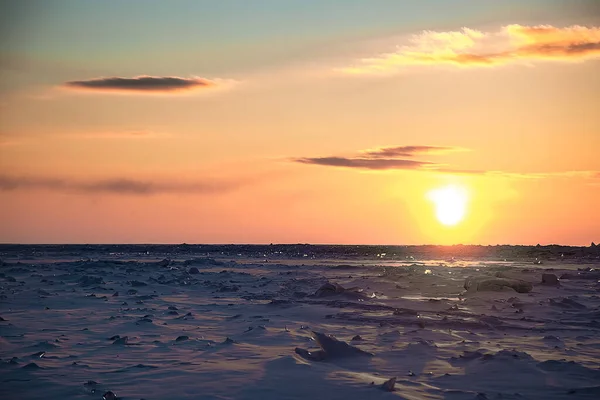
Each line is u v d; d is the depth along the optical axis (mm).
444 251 95750
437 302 16422
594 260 55469
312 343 10242
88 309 14875
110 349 9602
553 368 8156
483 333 11617
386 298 18266
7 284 20797
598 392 7031
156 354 9195
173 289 20844
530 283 20531
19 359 8766
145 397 6746
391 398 6680
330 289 18688
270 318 13617
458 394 6949
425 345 9797
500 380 7609
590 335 11477
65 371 8016
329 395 6824
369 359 8891
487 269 33281
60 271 27406
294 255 72312
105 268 30328
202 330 11695
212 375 7746
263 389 7055
